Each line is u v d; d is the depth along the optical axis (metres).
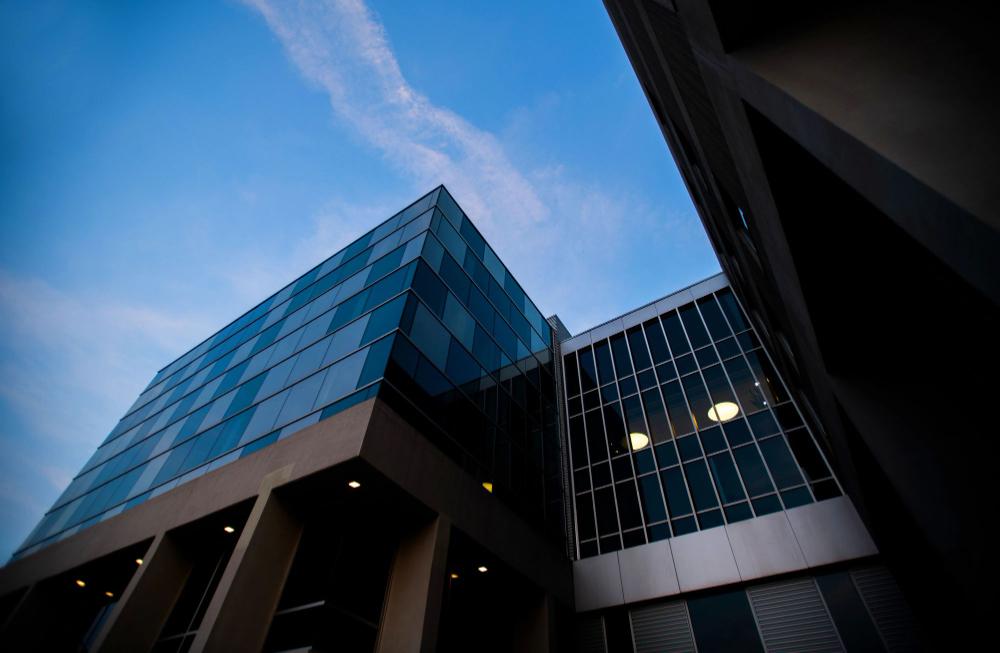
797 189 6.09
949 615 10.44
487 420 19.25
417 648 11.23
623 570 19.02
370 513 13.66
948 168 3.24
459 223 24.66
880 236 6.11
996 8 3.93
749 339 23.39
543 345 28.89
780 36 5.24
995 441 5.88
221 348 26.73
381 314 17.83
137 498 18.78
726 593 16.91
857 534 15.48
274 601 11.27
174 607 13.68
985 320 5.48
